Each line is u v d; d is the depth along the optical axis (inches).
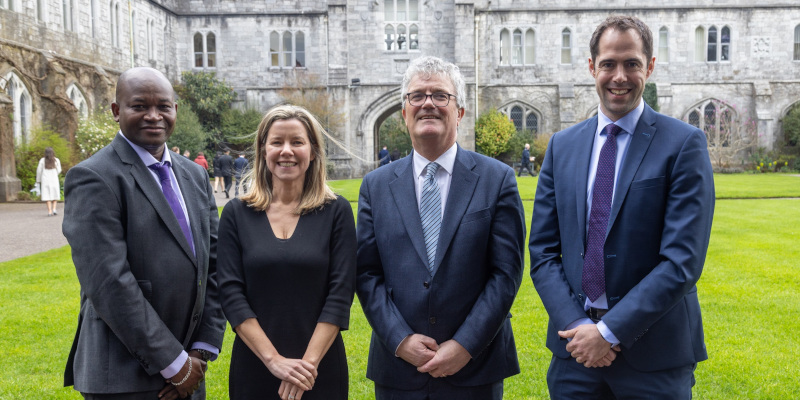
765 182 844.6
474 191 120.9
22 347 200.2
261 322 115.0
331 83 1106.7
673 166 108.7
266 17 1164.5
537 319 228.5
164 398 111.1
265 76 1171.3
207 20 1170.0
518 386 171.5
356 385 175.0
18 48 735.7
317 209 121.4
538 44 1171.9
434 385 116.2
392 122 1365.7
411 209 121.3
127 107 113.9
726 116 1186.0
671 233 105.9
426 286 117.0
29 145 743.7
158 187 115.9
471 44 1086.4
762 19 1169.4
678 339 110.8
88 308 112.4
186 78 1126.4
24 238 428.1
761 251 347.3
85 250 104.6
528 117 1191.6
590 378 115.0
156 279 111.3
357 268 125.3
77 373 110.1
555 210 122.6
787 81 1176.8
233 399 117.0
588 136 119.8
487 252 120.7
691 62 1175.6
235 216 120.3
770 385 167.8
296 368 109.9
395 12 1117.1
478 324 113.3
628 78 110.2
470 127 1088.8
